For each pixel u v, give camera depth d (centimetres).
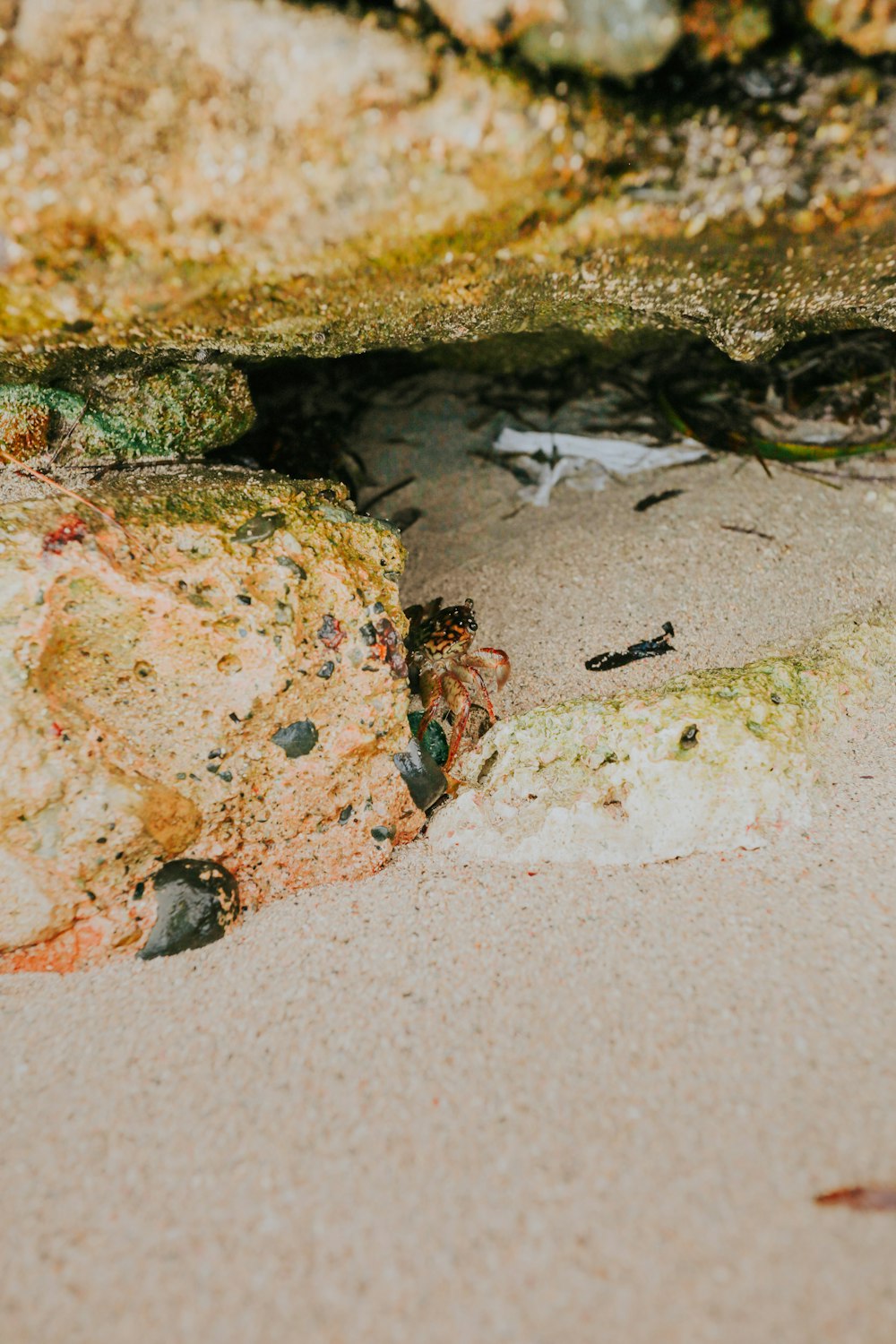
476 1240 68
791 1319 66
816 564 94
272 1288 68
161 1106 72
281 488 83
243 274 74
